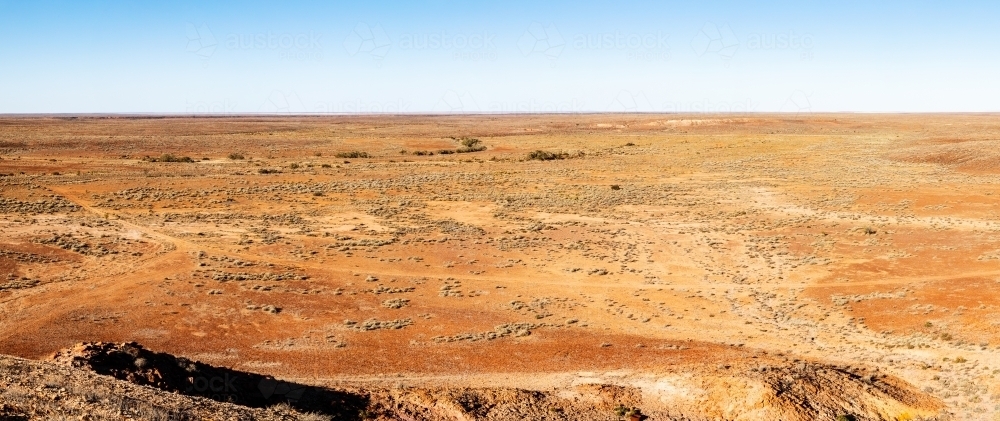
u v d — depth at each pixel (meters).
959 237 49.22
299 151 123.50
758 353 27.30
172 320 32.22
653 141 145.38
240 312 33.88
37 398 13.45
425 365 26.52
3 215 54.31
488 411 20.44
